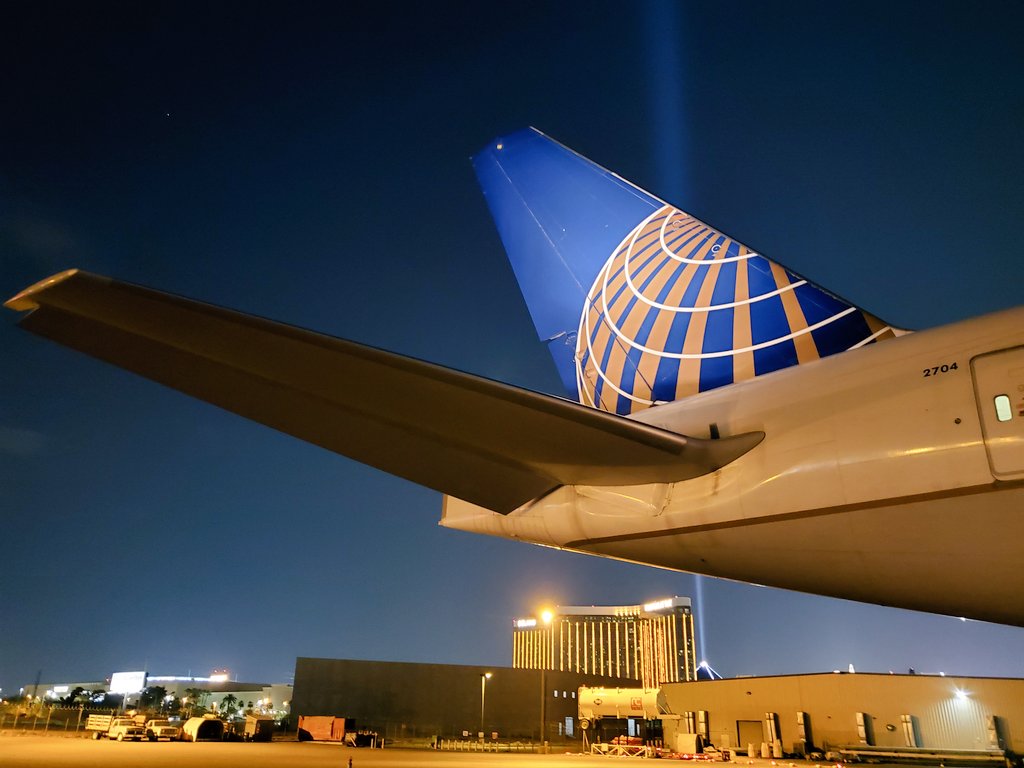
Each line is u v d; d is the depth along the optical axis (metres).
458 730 71.75
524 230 10.53
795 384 6.16
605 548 6.86
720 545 6.07
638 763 35.84
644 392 8.30
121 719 48.41
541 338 9.98
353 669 71.69
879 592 5.57
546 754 45.66
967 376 5.26
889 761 42.69
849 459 5.50
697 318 8.00
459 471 6.27
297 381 5.30
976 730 42.22
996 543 4.88
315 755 34.97
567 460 6.20
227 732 50.06
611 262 9.28
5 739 42.03
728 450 6.11
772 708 48.81
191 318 4.70
